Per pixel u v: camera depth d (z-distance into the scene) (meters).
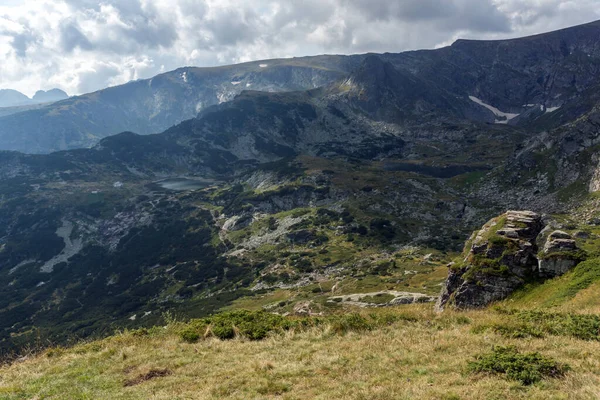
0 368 20.94
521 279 32.84
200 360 18.12
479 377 12.97
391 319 22.36
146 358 18.92
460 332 18.86
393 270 124.69
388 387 12.82
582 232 94.94
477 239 38.62
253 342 20.48
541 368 12.80
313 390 13.42
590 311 21.00
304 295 111.50
